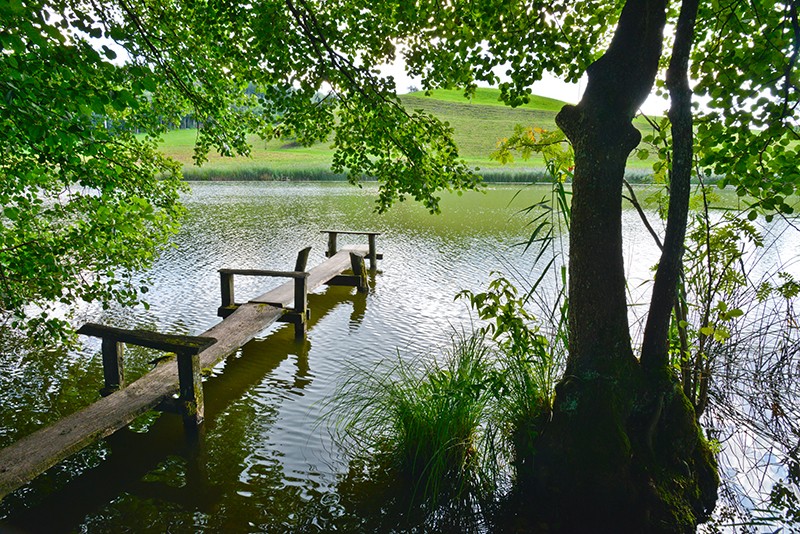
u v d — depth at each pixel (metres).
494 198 29.05
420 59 4.73
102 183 4.75
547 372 4.67
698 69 4.14
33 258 4.71
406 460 4.28
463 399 4.30
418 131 4.98
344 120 5.25
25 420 4.99
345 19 4.86
